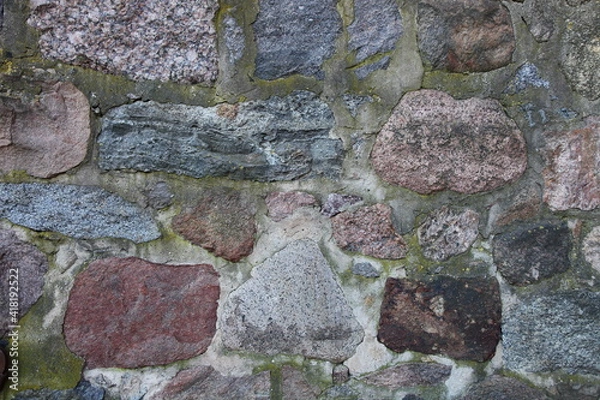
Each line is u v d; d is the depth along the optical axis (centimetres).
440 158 140
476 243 144
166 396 134
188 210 134
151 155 131
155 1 128
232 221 135
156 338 133
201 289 135
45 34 124
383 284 141
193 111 133
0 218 125
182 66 131
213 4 130
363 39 137
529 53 142
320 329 139
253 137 135
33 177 126
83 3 124
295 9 135
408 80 138
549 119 144
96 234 130
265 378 138
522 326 146
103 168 129
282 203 137
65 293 128
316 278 139
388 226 140
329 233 139
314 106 137
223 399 137
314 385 140
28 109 125
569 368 148
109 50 127
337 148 138
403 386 143
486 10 139
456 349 144
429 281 142
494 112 141
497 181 143
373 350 142
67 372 129
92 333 130
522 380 147
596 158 146
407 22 137
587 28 143
